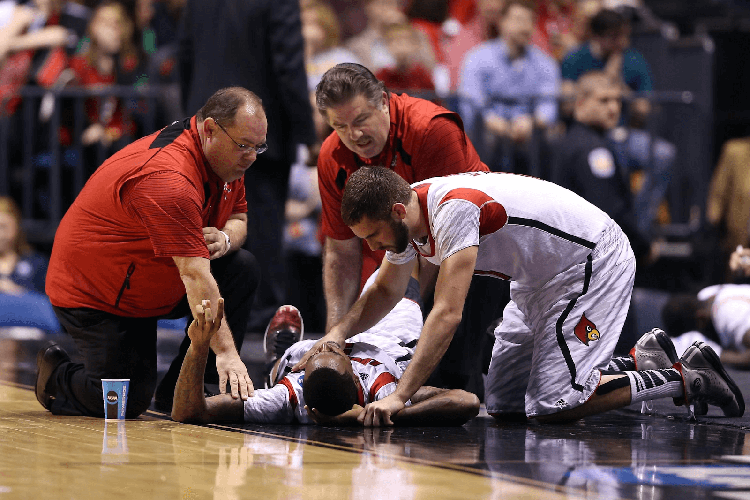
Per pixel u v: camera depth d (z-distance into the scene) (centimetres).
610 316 1445
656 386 1443
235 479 990
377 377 1431
